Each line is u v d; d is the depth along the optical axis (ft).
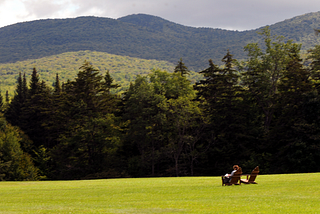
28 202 48.26
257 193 47.83
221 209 35.68
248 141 163.12
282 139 144.87
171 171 175.32
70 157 185.16
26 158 178.70
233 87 176.45
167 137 180.75
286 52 183.73
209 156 168.66
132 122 186.70
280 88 162.91
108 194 55.11
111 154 187.93
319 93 145.38
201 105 179.73
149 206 39.73
